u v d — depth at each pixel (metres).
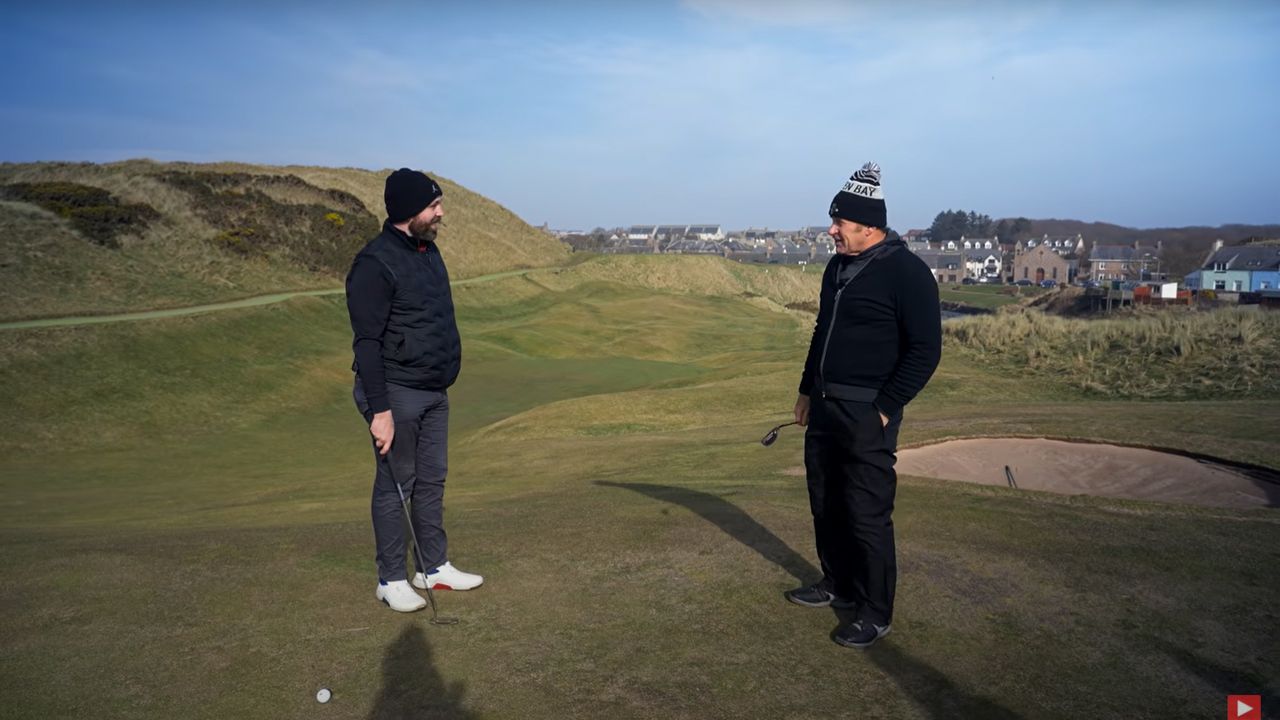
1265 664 3.47
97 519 11.16
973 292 104.62
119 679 3.36
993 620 3.94
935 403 15.40
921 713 3.08
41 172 48.25
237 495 13.82
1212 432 9.85
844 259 3.73
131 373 26.66
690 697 3.19
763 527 5.62
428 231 3.94
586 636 3.76
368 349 3.80
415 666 3.46
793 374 21.39
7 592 4.38
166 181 50.16
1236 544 5.06
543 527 5.77
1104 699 3.19
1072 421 10.70
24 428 22.03
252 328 33.81
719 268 83.88
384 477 4.03
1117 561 4.76
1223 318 18.42
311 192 58.62
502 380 30.52
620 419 17.08
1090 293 66.62
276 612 4.06
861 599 3.71
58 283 33.81
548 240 87.75
